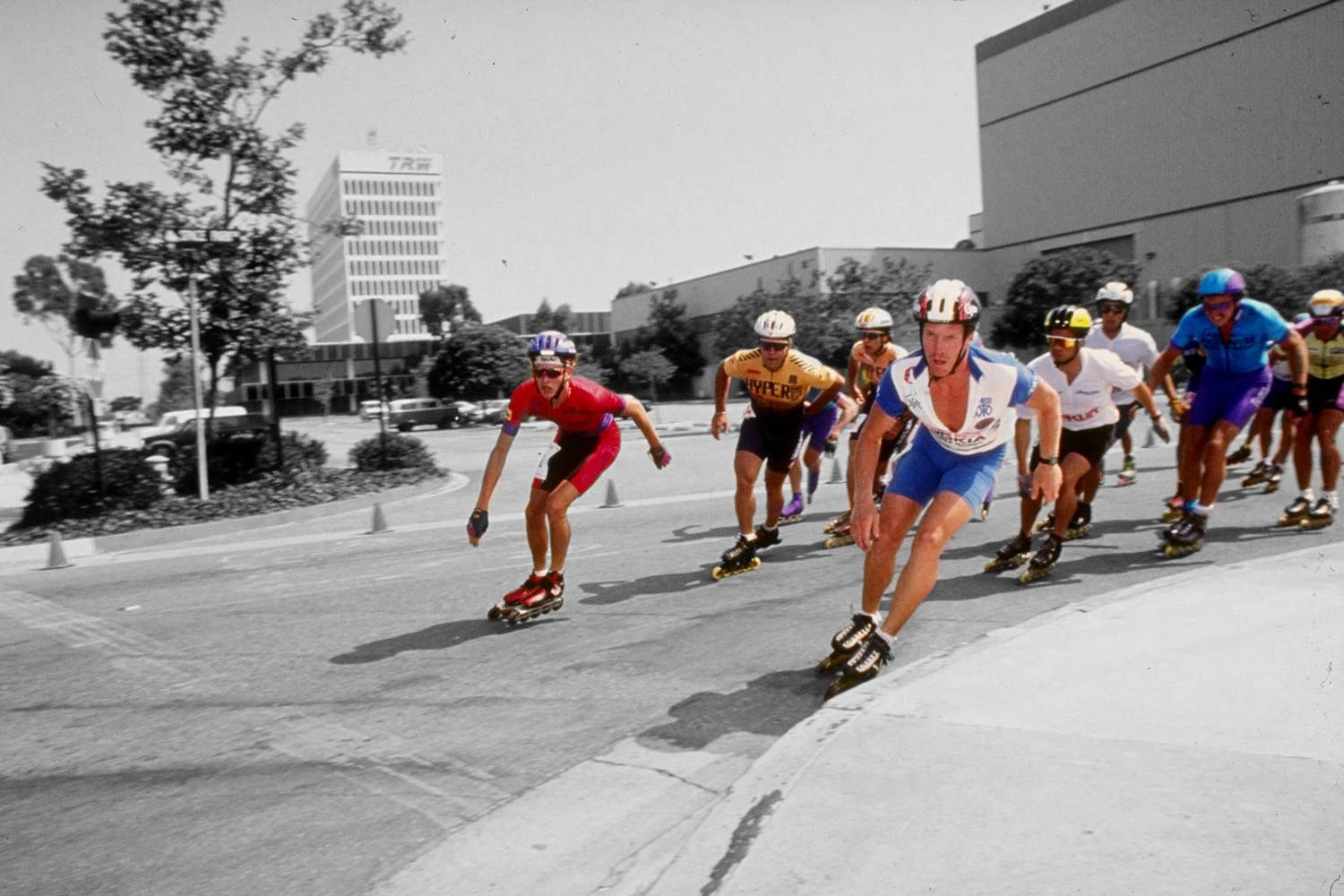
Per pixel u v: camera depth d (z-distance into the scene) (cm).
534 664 470
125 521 1155
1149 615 434
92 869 281
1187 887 216
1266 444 866
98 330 1342
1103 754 288
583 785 322
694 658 463
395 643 529
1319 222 3972
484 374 5331
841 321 5291
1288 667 354
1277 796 256
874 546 410
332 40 1462
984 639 416
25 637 607
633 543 827
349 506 1288
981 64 6369
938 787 273
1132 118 5431
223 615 636
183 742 389
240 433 1805
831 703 349
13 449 3225
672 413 4197
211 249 1452
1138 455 1285
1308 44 4500
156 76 1411
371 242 17225
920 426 409
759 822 260
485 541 902
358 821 304
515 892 255
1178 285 4138
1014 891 219
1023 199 6166
